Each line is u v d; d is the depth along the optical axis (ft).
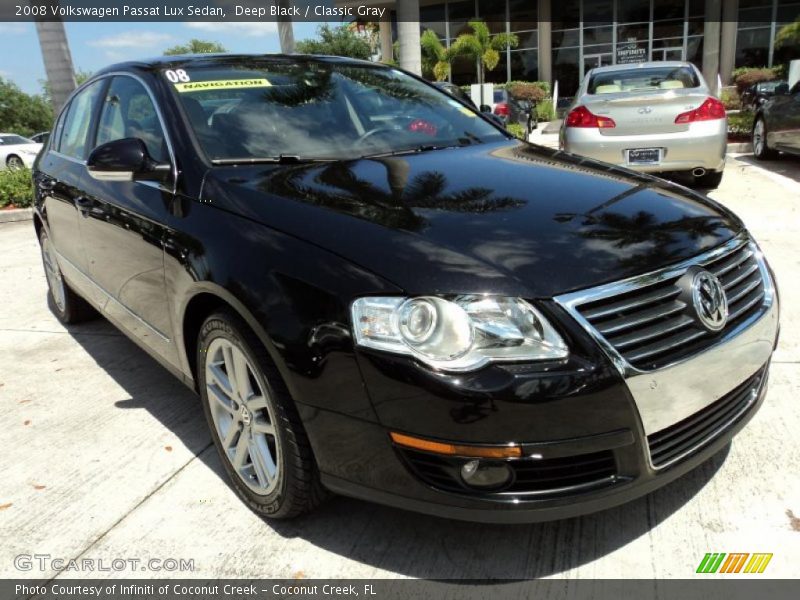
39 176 14.66
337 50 133.18
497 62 85.25
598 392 6.17
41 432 10.68
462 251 6.66
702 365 6.78
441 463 6.30
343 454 6.79
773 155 33.17
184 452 9.86
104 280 11.51
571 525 7.79
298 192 8.10
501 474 6.25
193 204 8.67
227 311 7.73
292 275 6.95
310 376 6.68
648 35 85.56
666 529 7.63
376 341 6.31
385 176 8.77
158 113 10.04
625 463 6.48
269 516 8.05
